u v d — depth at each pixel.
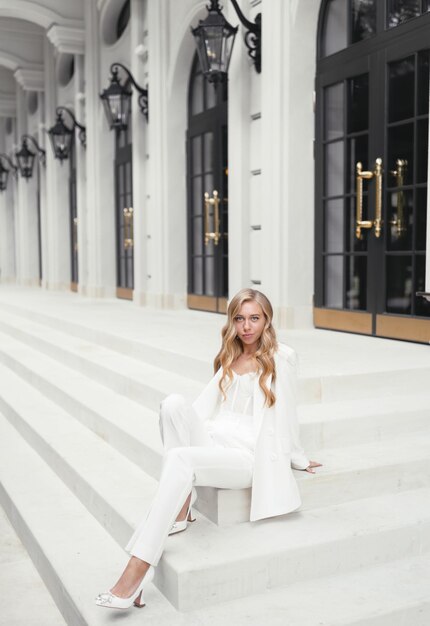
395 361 5.40
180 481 3.13
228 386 3.61
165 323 8.67
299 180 7.54
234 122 8.24
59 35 13.48
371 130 6.80
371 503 3.85
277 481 3.38
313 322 7.76
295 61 7.38
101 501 4.11
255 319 3.52
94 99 13.39
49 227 17.17
